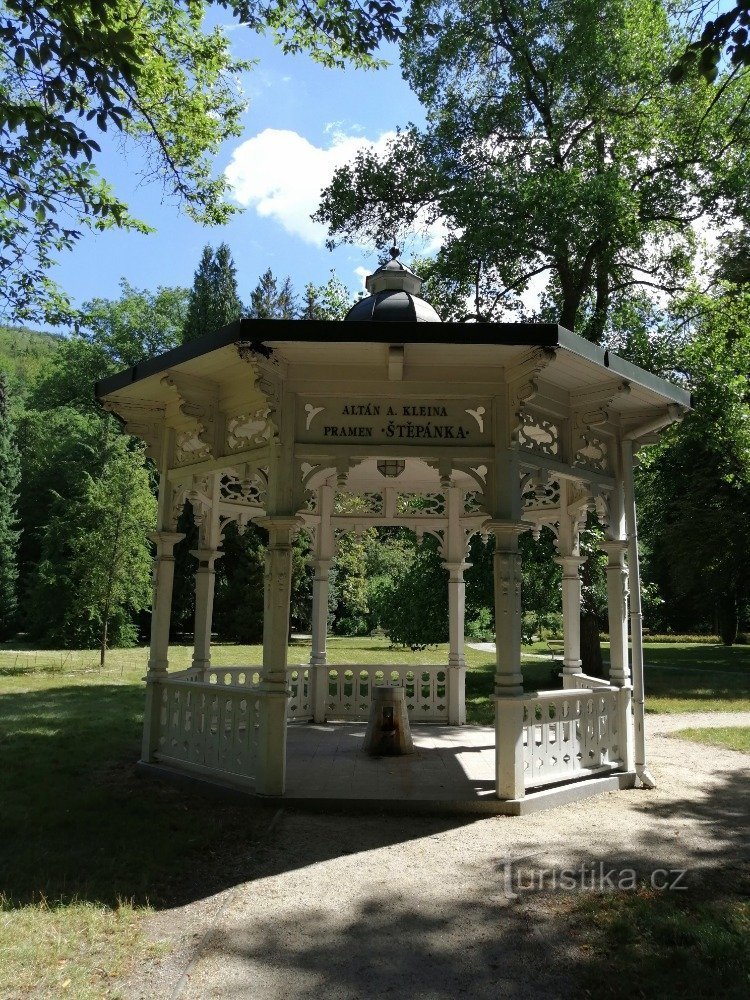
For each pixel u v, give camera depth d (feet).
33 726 33.55
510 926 12.55
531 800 19.60
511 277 52.26
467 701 46.11
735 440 46.68
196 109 36.22
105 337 125.59
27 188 22.72
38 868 15.12
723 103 43.09
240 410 22.00
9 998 10.02
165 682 24.30
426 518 34.99
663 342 46.68
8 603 96.07
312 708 34.24
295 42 32.42
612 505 24.44
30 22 16.47
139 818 18.58
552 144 46.65
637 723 23.72
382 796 19.69
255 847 16.49
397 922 12.72
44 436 112.98
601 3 42.73
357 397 20.51
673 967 11.11
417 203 51.03
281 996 10.27
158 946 11.75
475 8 46.78
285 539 20.39
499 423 20.42
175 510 24.94
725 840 17.26
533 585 53.83
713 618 126.31
